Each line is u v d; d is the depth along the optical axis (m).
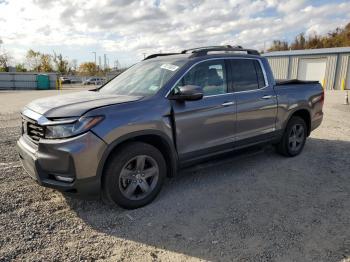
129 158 3.45
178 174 4.72
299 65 31.47
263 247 2.83
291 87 5.47
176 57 4.43
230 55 4.61
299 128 5.66
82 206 3.64
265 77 5.07
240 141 4.62
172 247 2.86
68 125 3.14
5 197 3.78
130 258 2.70
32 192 3.96
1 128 8.28
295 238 2.97
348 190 4.11
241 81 4.66
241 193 4.03
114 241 2.95
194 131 4.00
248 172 4.82
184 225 3.24
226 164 5.20
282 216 3.41
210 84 4.26
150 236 3.04
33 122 3.42
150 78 4.17
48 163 3.19
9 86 41.69
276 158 5.54
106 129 3.23
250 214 3.46
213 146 4.25
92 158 3.17
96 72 91.69
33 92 30.48
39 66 83.31
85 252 2.76
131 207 3.56
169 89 3.82
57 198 3.82
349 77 28.41
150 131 3.55
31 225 3.18
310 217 3.38
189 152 4.00
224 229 3.15
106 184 3.38
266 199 3.85
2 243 2.84
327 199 3.83
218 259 2.68
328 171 4.85
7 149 5.96
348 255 2.70
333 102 15.98
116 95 3.97
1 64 71.50
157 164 3.70
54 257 2.67
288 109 5.32
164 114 3.67
